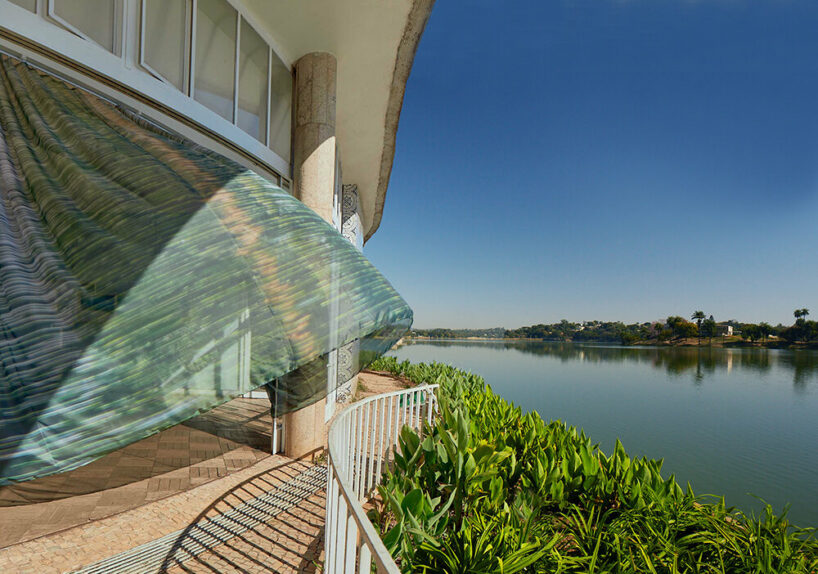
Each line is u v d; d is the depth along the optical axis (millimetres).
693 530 3270
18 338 1371
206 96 4230
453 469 3693
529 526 2936
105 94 3115
